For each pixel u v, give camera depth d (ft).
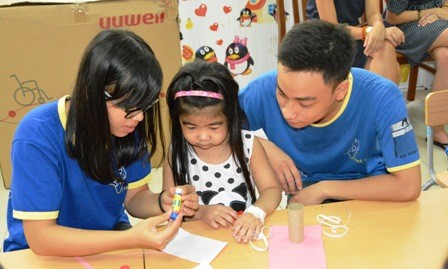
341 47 3.92
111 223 4.46
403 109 4.37
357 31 8.29
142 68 3.34
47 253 3.66
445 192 4.32
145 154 4.33
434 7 9.48
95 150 3.61
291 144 5.02
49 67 7.56
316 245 3.63
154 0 7.52
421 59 9.39
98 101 3.36
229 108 4.38
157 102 4.08
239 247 3.71
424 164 8.77
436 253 3.47
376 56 8.29
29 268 3.55
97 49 3.34
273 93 4.93
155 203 4.37
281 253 3.58
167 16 7.68
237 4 9.99
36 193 3.60
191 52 10.28
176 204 3.85
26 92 7.66
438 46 9.08
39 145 3.65
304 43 3.81
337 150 4.86
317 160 5.00
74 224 4.25
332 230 3.80
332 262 3.44
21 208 3.59
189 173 4.81
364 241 3.65
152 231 3.63
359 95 4.54
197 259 3.58
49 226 3.67
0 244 7.09
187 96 4.23
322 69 3.79
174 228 3.65
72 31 7.40
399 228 3.79
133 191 4.56
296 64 3.77
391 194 4.19
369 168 4.91
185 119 4.33
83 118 3.48
